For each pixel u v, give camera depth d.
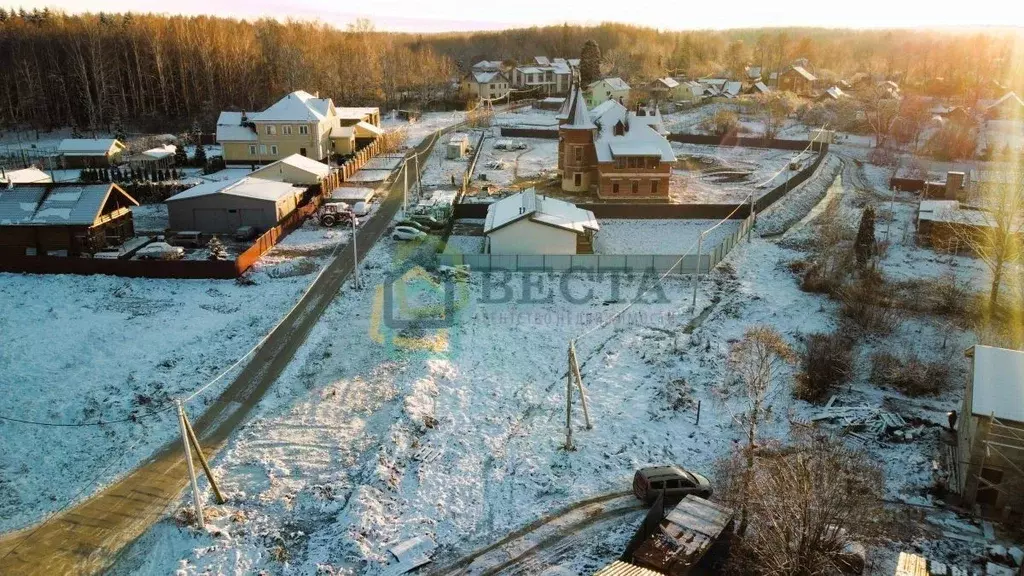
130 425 33.56
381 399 36.25
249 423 34.00
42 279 48.91
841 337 41.75
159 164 90.50
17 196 53.38
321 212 63.62
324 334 42.84
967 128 101.50
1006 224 48.47
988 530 27.67
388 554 26.00
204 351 40.25
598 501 29.50
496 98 150.25
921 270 55.44
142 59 133.12
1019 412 27.67
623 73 182.12
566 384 38.72
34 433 32.78
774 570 22.42
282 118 89.06
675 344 42.72
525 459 32.19
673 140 108.88
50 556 25.84
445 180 81.50
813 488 23.94
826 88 163.38
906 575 22.95
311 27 187.88
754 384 31.22
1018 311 47.53
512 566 25.70
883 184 84.31
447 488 29.94
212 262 49.84
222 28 154.62
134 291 47.75
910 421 35.28
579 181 77.31
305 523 27.67
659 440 33.94
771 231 65.38
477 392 37.53
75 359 38.72
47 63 129.62
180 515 27.67
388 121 127.31
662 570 23.89
